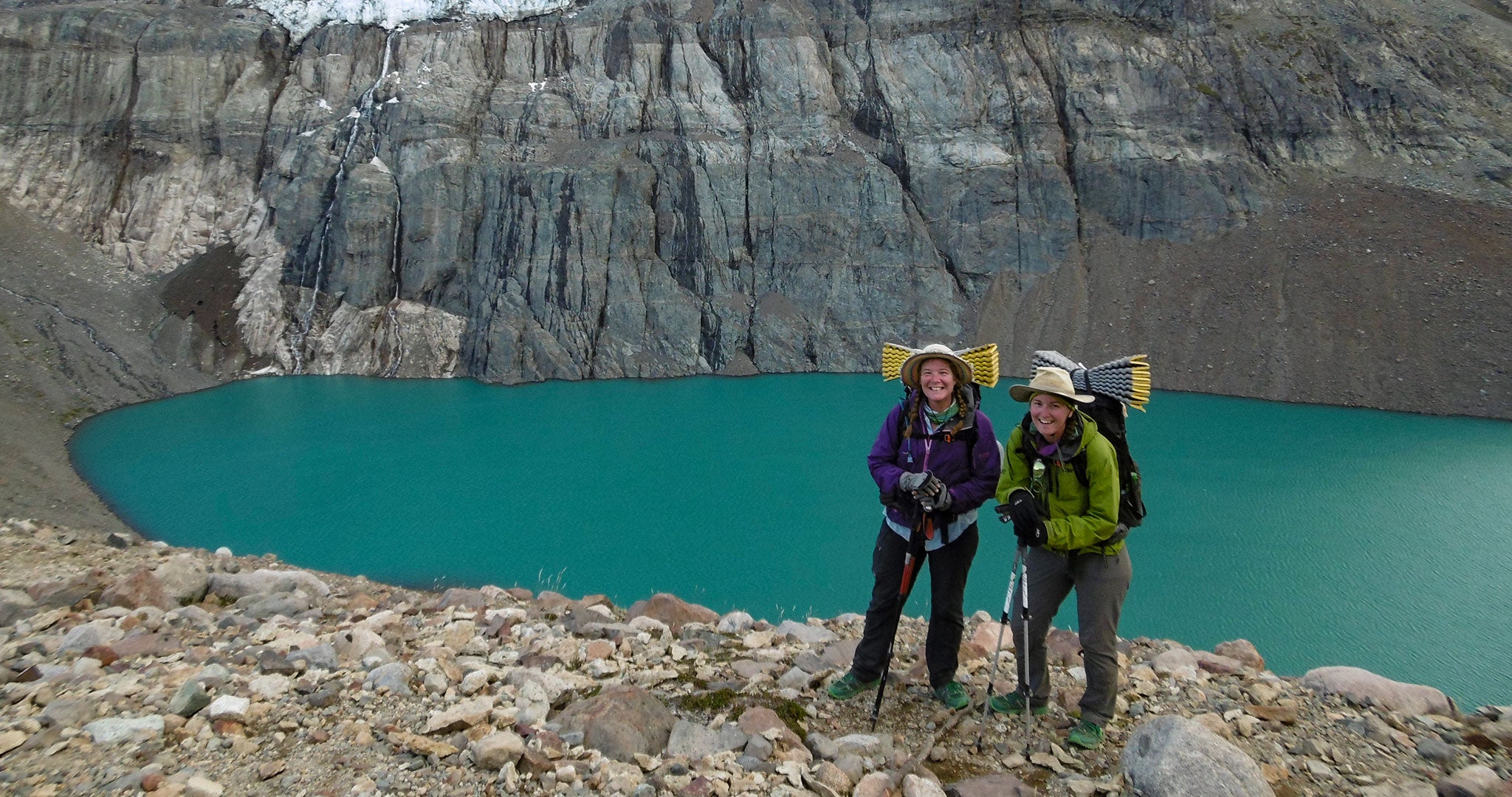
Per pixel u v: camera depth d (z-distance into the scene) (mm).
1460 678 9539
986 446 4391
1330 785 3822
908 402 4578
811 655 5543
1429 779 3877
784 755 3951
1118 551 4348
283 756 3621
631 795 3521
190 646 4906
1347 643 10469
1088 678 4348
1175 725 3836
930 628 4730
